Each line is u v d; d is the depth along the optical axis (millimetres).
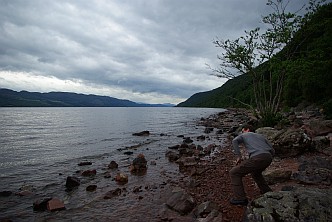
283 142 10891
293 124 19188
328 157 9969
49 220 6535
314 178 7621
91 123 42875
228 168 11125
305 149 10836
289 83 46125
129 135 25906
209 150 15594
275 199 5230
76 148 18250
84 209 7219
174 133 27562
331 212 4715
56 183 9820
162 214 6590
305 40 21656
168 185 9258
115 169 12008
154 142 20812
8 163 13461
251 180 8586
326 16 20734
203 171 10641
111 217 6637
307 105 39250
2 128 33219
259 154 6547
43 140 22406
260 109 21812
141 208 7172
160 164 12812
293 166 9328
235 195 6832
